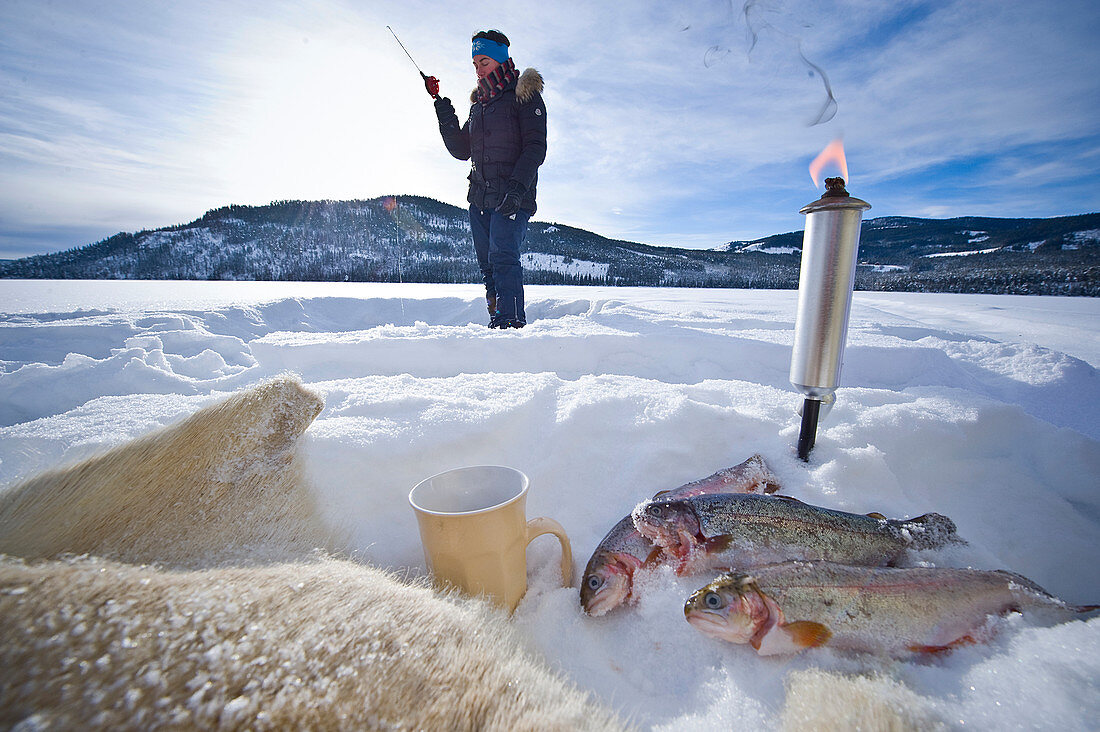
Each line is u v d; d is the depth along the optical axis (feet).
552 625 3.78
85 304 19.81
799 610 3.15
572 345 9.18
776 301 25.00
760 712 2.78
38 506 3.23
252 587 2.30
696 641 3.52
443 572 3.70
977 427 5.75
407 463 5.18
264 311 17.99
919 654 3.08
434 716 2.00
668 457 5.34
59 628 1.74
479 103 13.93
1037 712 2.22
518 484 4.11
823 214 4.53
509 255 13.75
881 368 8.51
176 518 3.59
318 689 1.88
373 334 10.80
